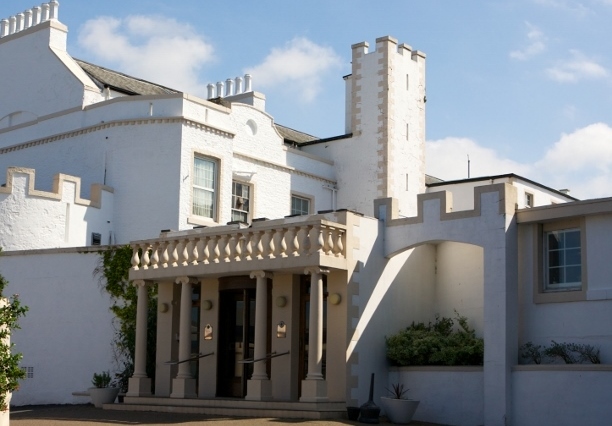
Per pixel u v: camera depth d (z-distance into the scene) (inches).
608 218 794.8
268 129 1334.9
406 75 1459.2
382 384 874.1
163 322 957.8
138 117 1195.3
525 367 796.6
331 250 834.8
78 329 1032.2
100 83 1321.4
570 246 823.7
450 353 856.9
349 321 840.3
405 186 1423.5
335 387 835.4
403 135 1433.3
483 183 1337.4
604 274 789.9
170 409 876.0
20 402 1043.3
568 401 764.6
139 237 1168.2
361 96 1439.5
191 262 903.7
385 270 893.8
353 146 1433.3
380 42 1432.1
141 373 928.3
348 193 1428.4
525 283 838.5
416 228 879.1
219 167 1219.2
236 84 1524.4
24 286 1069.8
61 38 1368.1
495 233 827.4
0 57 1416.1
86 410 903.7
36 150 1299.2
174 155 1170.0
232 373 918.4
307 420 778.2
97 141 1223.5
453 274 946.1
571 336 803.4
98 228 1172.5
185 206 1163.9
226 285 918.4
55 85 1323.8
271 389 850.8
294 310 873.5
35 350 1049.5
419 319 931.3
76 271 1045.8
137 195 1178.6
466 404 832.9
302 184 1376.7
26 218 1126.4
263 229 852.0
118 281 1016.9
